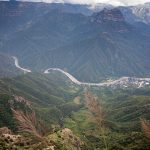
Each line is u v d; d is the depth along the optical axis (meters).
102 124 22.62
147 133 22.52
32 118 20.84
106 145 23.48
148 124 22.70
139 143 98.12
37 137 20.97
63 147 39.12
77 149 40.81
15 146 53.41
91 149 46.41
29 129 20.58
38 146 21.20
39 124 21.09
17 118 20.55
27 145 22.25
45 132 21.27
